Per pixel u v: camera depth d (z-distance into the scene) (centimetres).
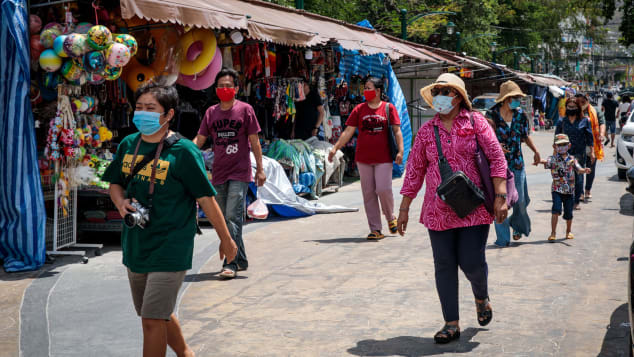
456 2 3794
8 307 563
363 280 642
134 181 365
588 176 1196
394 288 610
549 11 6216
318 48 1314
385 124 833
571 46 6919
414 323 509
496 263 707
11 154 682
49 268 702
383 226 955
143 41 884
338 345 462
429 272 667
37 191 695
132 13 715
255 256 764
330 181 1408
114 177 377
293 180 1165
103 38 686
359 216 1046
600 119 1333
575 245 798
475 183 459
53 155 707
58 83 707
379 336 480
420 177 480
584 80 9619
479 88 3253
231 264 666
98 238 865
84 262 725
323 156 1260
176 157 363
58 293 606
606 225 934
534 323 503
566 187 816
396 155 838
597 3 3841
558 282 624
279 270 692
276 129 1295
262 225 974
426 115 2341
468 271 469
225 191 684
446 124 467
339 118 1471
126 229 370
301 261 732
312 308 553
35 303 574
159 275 356
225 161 677
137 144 372
